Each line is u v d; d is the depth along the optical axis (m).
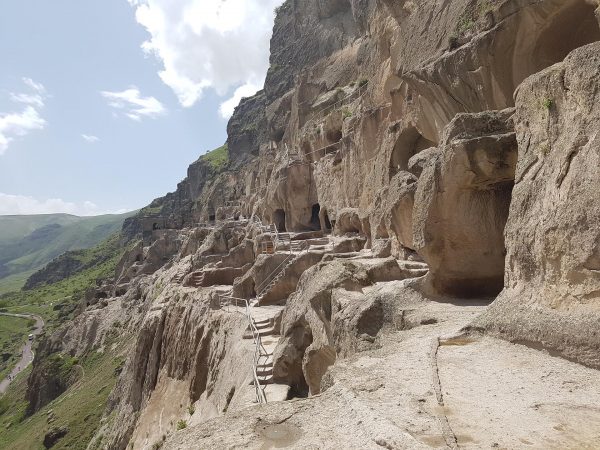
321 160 37.00
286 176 42.41
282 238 34.81
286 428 5.14
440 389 5.63
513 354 6.61
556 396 5.30
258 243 34.56
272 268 26.09
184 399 24.88
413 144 21.42
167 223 99.69
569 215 6.38
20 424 55.50
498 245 9.88
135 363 34.16
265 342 18.39
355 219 27.61
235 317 22.36
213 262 40.56
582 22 11.98
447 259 10.13
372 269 13.10
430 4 17.36
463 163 9.22
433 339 7.45
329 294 11.68
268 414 5.48
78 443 35.84
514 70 13.09
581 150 6.39
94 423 38.00
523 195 7.59
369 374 6.36
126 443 29.53
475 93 14.40
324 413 5.39
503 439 4.45
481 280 10.13
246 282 27.09
